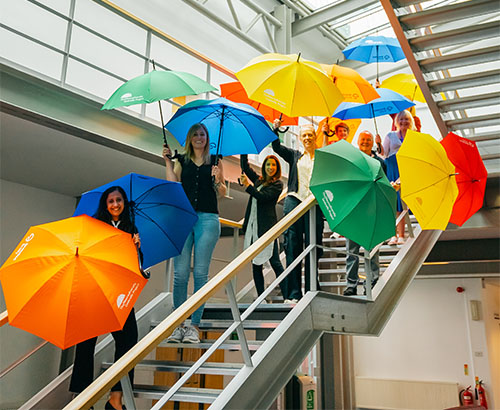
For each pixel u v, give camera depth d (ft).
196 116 10.69
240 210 23.27
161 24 23.54
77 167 17.01
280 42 28.04
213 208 9.86
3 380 17.03
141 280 6.27
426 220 10.08
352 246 11.51
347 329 10.03
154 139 15.49
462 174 10.96
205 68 25.73
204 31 25.80
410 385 29.40
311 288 9.32
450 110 14.78
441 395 28.32
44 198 19.67
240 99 12.54
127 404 5.68
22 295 5.70
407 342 30.63
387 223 8.85
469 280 29.48
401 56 15.60
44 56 18.90
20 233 18.51
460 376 28.50
